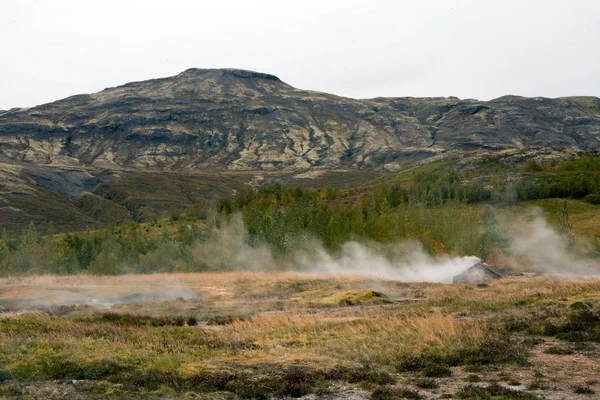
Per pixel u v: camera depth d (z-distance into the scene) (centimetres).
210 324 2653
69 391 1245
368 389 1276
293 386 1278
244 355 1678
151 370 1433
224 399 1208
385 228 7494
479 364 1522
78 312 3036
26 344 1703
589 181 11188
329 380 1383
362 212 8694
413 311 2673
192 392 1248
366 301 3375
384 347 1761
